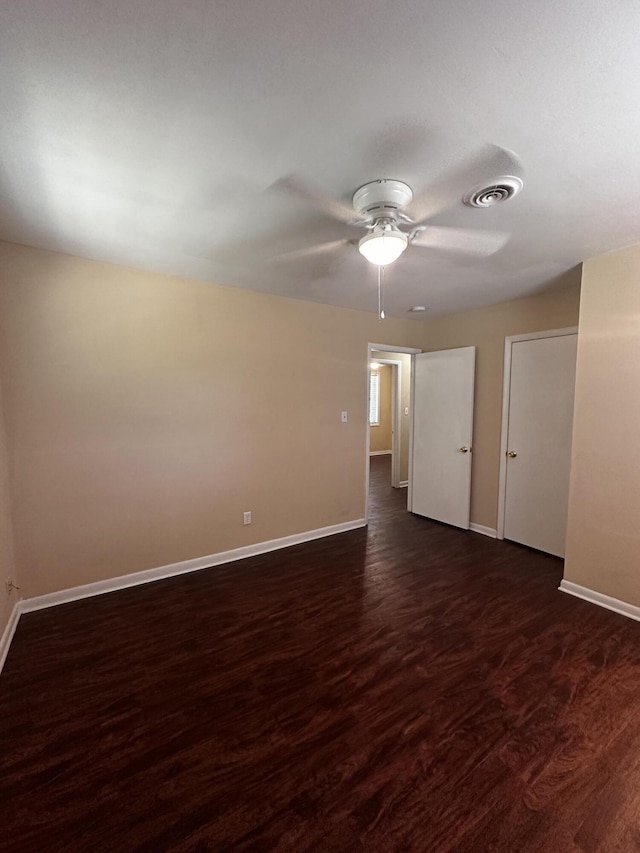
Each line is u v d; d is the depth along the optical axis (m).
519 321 3.68
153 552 3.02
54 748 1.58
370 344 4.26
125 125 1.31
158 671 2.02
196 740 1.62
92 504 2.75
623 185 1.68
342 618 2.51
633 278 2.39
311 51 1.05
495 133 1.36
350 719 1.72
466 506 4.18
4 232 2.21
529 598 2.75
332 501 4.07
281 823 1.30
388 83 1.14
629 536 2.49
